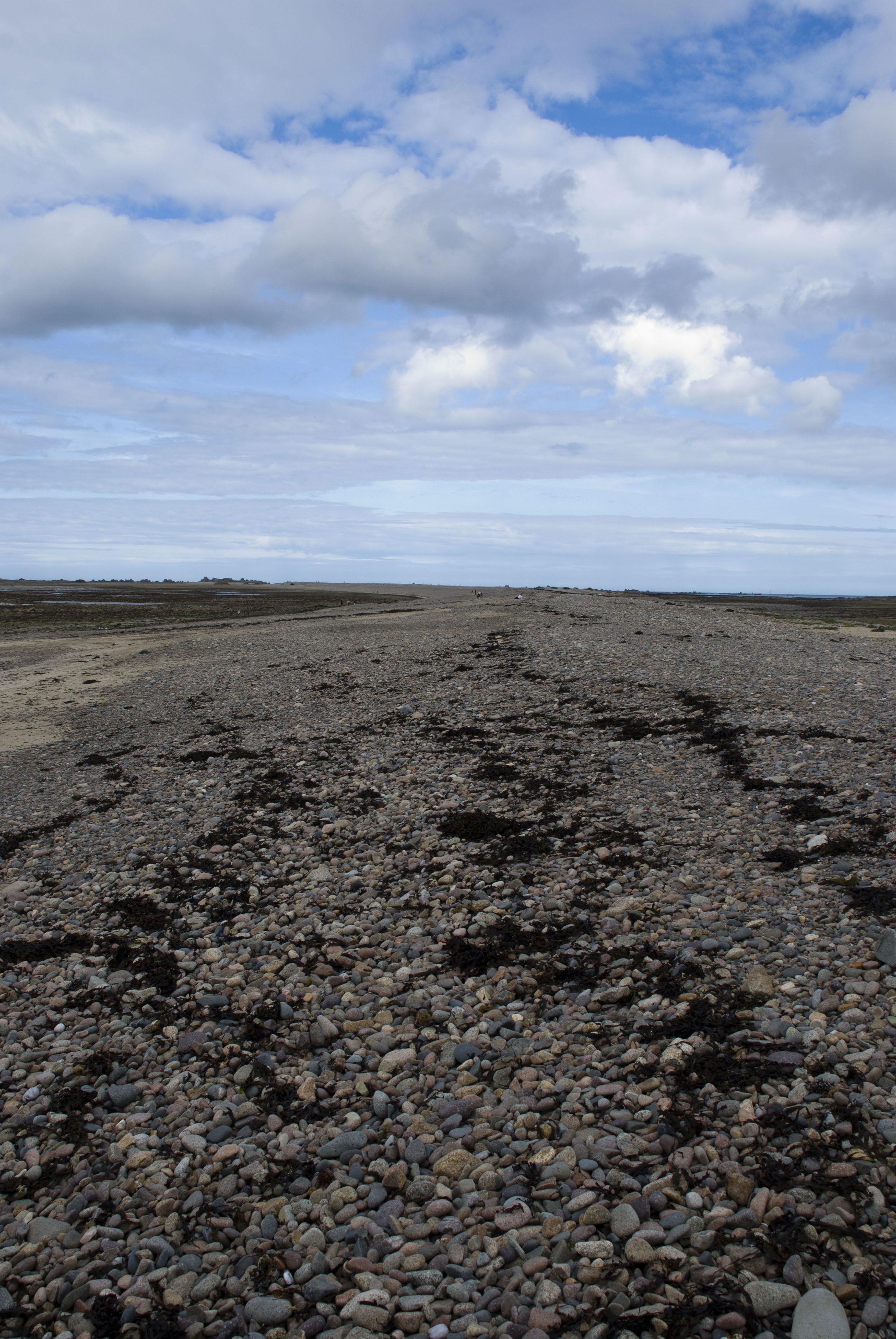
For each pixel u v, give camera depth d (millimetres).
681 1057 6246
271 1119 6262
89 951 9578
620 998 7344
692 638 31344
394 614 62344
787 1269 4223
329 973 8570
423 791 14516
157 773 18125
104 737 22844
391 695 24422
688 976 7469
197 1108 6551
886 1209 4520
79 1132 6305
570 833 11648
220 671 32875
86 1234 5199
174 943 9578
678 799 12500
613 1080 6195
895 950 7051
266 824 13602
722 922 8438
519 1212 4926
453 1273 4605
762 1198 4680
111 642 47781
